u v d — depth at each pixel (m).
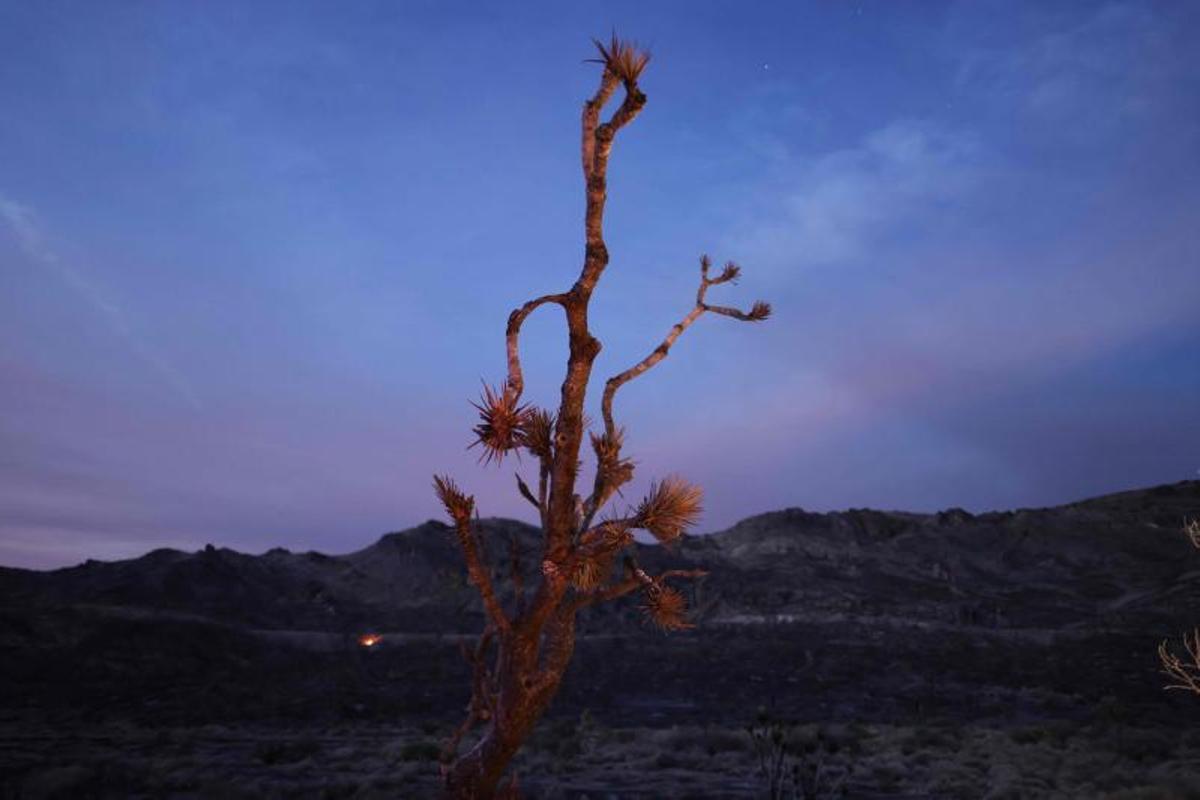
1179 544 138.88
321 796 20.12
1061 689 56.50
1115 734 33.84
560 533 5.80
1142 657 68.69
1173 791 19.72
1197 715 44.62
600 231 5.88
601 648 70.94
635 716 45.38
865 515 159.38
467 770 5.70
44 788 19.88
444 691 55.53
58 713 45.09
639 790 21.70
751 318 6.73
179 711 46.38
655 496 5.91
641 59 5.73
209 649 67.12
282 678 59.97
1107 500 166.88
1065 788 21.64
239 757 28.95
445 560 125.19
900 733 34.56
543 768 26.19
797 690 55.75
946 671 63.31
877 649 72.69
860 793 21.03
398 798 19.56
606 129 5.73
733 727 39.41
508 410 5.65
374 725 42.50
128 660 62.97
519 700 5.67
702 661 66.00
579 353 5.89
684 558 126.31
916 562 138.88
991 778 23.78
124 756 27.70
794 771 13.30
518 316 5.79
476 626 97.94
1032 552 142.62
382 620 102.69
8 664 59.12
